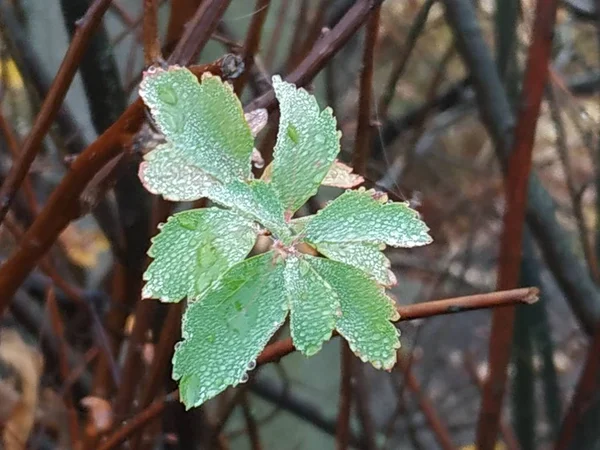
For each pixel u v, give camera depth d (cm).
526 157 30
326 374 60
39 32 40
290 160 14
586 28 71
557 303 82
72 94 38
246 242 13
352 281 13
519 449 50
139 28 39
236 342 13
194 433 35
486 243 88
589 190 82
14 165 22
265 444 57
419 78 86
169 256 13
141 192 32
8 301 23
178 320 26
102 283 53
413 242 14
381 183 29
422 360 82
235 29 40
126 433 25
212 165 14
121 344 40
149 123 18
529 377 48
